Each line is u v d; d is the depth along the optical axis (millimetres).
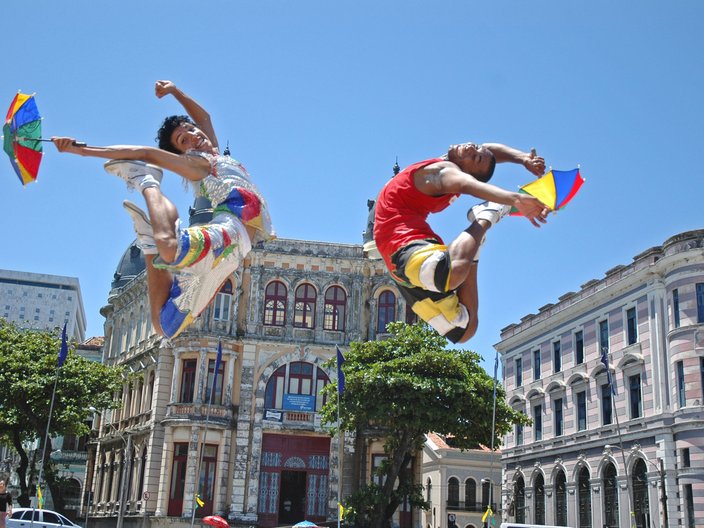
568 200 4293
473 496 65250
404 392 33750
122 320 56781
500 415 35031
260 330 44938
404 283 4645
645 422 39750
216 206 4871
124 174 4648
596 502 43625
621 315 43156
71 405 39312
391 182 4840
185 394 44062
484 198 4387
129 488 47219
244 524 41625
